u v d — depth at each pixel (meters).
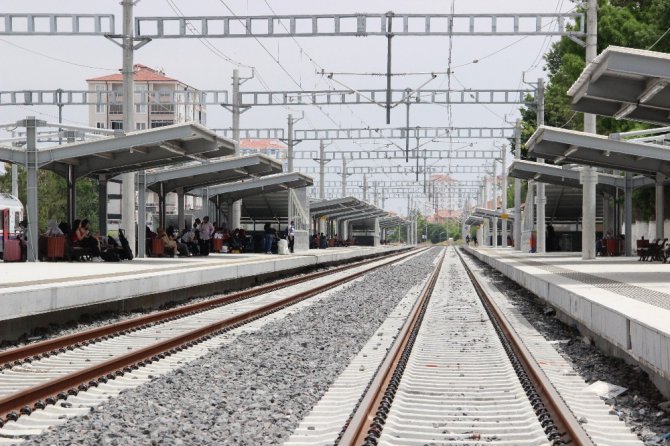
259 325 16.66
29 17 27.45
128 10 27.53
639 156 26.16
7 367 10.97
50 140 35.91
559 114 59.53
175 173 34.12
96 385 9.59
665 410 8.72
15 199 40.34
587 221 32.53
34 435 7.27
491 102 40.69
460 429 7.75
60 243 27.56
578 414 8.43
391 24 27.58
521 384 9.99
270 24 27.59
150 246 34.47
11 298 13.77
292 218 52.66
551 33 28.34
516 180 62.12
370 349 13.48
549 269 25.41
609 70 15.78
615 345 11.61
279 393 9.59
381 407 8.33
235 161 34.28
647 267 26.44
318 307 20.75
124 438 7.17
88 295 16.42
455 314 19.62
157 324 16.25
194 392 9.52
